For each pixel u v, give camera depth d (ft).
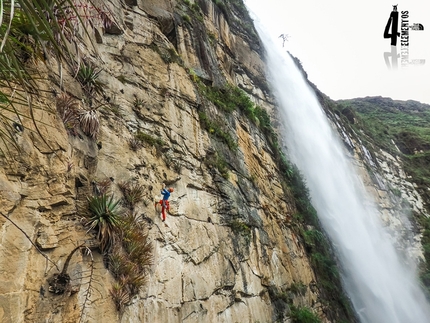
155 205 30.83
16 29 10.57
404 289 109.40
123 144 30.35
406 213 152.15
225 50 89.04
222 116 54.80
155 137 35.73
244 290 39.42
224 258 37.93
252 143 63.62
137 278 23.63
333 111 168.04
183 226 33.60
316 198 94.27
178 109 41.93
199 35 62.08
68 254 19.42
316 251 72.28
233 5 119.34
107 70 33.55
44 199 19.02
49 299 17.30
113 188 26.58
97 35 34.37
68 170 21.35
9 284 15.52
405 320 94.17
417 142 223.10
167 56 44.86
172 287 28.37
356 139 166.50
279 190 67.72
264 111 80.84
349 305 72.23
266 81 108.99
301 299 53.98
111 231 22.85
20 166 17.92
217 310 33.06
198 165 41.24
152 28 45.73
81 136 24.45
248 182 53.21
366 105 330.34
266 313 42.19
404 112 322.55
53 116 21.49
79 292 19.25
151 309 24.98
